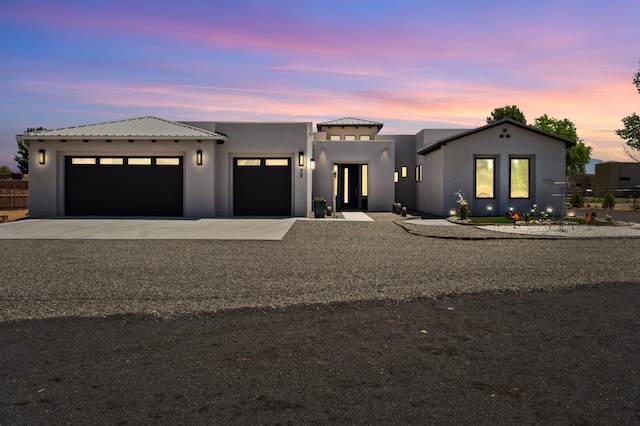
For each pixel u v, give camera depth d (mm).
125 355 3799
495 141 19844
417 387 3219
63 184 18719
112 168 18766
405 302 5445
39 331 4398
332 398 3053
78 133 18359
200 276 6867
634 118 29844
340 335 4293
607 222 15914
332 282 6469
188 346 4000
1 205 26203
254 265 7805
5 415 2834
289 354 3822
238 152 19062
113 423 2742
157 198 18734
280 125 19000
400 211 21484
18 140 18188
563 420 2777
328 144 24016
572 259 8445
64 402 3000
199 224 15312
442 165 20031
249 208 19266
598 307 5234
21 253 9133
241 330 4434
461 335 4301
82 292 5871
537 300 5543
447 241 11148
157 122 20094
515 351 3893
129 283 6391
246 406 2945
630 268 7531
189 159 18375
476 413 2859
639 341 4125
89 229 13656
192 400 3025
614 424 2732
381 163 23953
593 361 3674
